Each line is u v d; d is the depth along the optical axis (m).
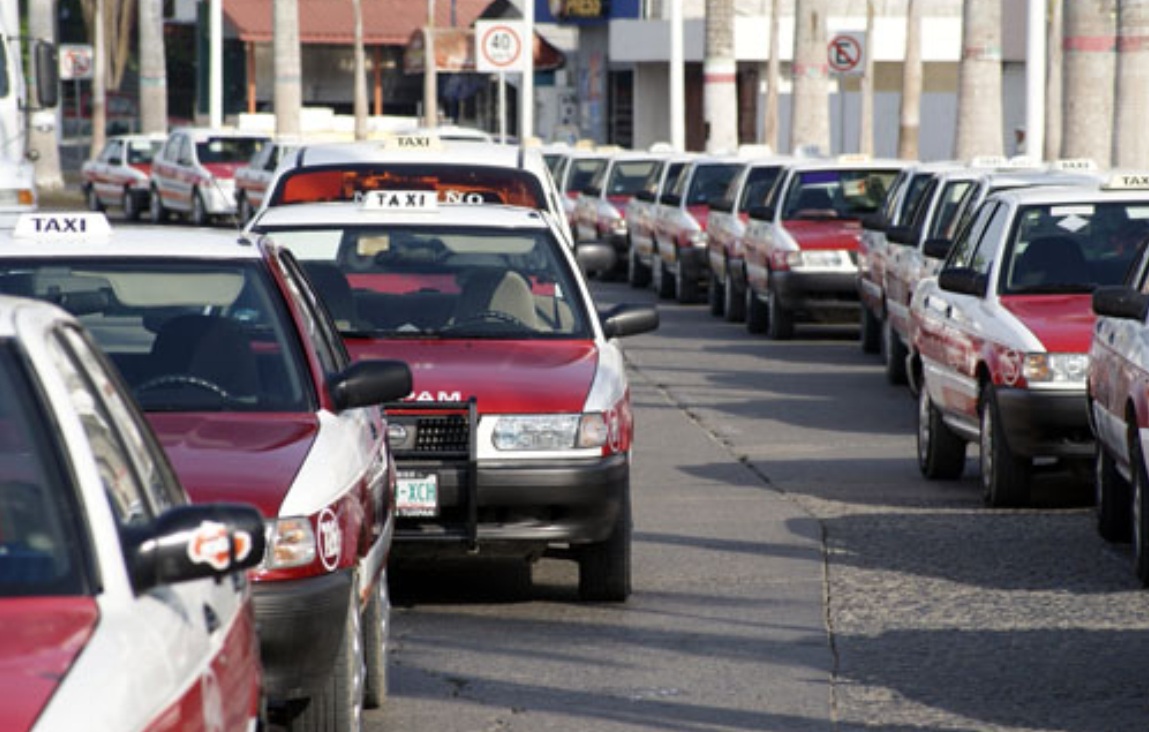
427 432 25.59
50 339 12.84
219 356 20.62
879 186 65.19
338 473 18.56
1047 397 32.72
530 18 114.31
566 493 25.52
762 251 64.94
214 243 21.72
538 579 28.72
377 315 28.81
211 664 12.35
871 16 126.25
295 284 22.58
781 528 32.50
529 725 21.06
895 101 150.25
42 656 10.92
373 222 30.28
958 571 28.97
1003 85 143.25
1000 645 24.52
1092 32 61.97
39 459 12.21
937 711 21.55
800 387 52.28
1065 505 34.47
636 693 22.39
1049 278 35.69
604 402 25.95
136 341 21.00
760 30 147.25
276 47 125.62
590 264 35.31
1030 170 48.88
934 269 46.56
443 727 20.97
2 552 11.95
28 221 21.52
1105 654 24.03
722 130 104.69
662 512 34.06
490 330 28.52
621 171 94.50
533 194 39.03
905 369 52.25
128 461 13.22
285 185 38.94
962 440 37.06
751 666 23.59
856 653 24.19
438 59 169.25
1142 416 27.23
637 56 150.12
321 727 18.41
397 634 25.34
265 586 17.36
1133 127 59.28
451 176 38.94
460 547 25.64
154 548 11.84
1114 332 29.64
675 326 70.25
